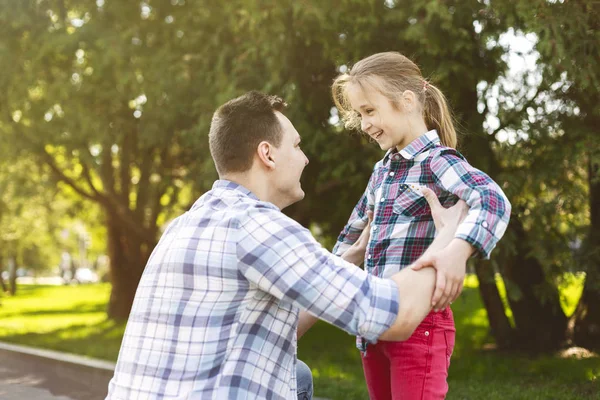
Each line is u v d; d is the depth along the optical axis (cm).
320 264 182
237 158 208
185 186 1249
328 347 969
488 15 640
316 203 907
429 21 628
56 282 5600
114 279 1488
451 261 188
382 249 241
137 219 1369
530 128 646
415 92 249
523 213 667
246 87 779
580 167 686
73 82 1012
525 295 829
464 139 659
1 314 1808
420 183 237
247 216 188
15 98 1019
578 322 829
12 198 1395
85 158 1062
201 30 926
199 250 187
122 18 1003
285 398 193
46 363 794
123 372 190
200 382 181
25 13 975
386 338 185
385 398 248
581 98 641
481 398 562
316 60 751
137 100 1000
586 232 709
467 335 966
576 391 586
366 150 742
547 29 533
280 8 699
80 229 3800
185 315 185
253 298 188
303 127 732
